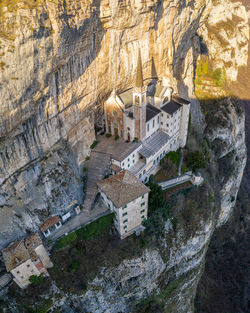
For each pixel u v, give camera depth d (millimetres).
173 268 59500
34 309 43125
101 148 61656
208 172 79500
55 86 42500
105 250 50312
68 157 52719
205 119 96938
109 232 52469
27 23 31750
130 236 53438
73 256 48469
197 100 96562
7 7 30891
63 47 39219
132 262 50969
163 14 59750
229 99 103312
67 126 50469
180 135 74062
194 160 68500
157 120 66562
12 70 32219
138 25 55000
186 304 67562
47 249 48062
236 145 101938
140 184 51750
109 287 49375
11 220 43562
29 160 44219
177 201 61625
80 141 56688
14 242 44469
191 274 65312
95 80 52938
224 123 96188
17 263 40406
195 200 64625
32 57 34031
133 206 50344
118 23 50031
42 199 48312
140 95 54656
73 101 49281
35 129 42812
